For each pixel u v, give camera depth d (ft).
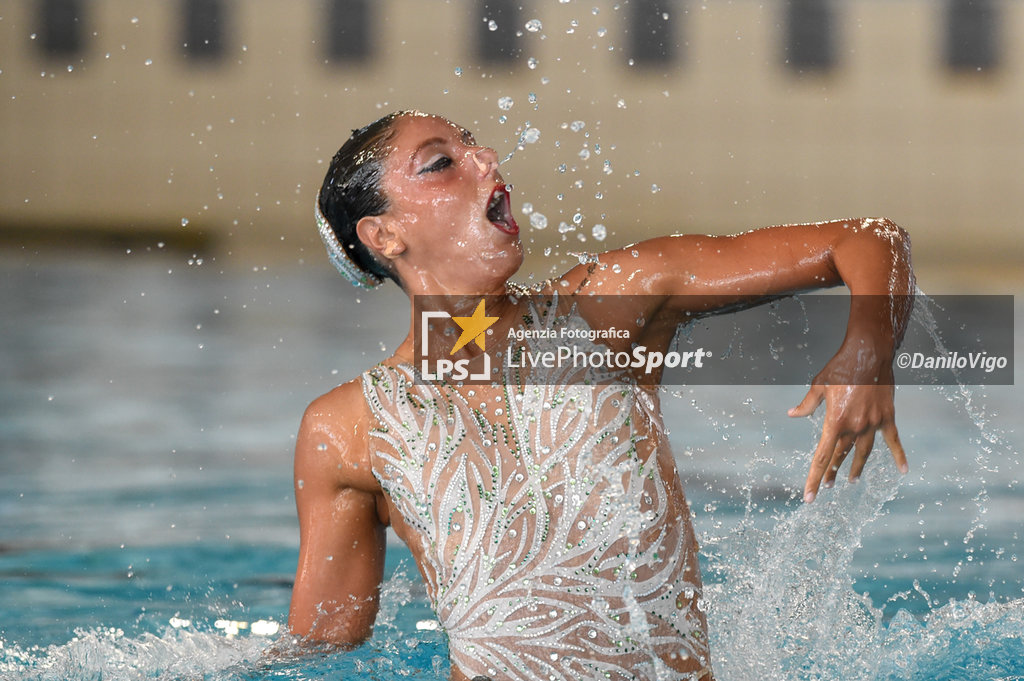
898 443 17.57
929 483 40.70
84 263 133.80
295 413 55.83
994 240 158.51
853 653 21.89
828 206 159.43
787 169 158.92
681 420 51.72
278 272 129.08
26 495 40.34
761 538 22.88
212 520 37.40
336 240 20.04
